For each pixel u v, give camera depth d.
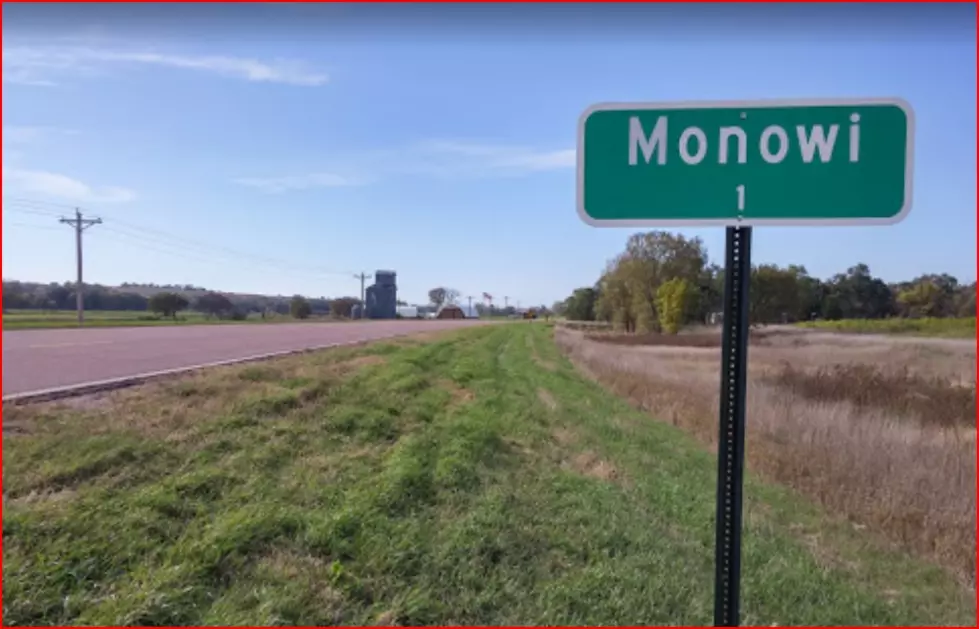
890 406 11.02
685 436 9.29
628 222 1.81
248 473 5.04
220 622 2.90
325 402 8.45
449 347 24.22
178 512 4.10
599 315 59.34
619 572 3.66
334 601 3.14
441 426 7.63
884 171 1.73
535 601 3.34
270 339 24.09
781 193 1.76
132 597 2.99
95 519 3.82
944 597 3.70
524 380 14.98
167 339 22.00
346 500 4.50
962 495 5.91
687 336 38.41
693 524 4.77
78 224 38.28
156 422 6.42
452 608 3.23
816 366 16.91
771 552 4.21
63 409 6.94
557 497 5.18
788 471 6.71
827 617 3.32
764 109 1.76
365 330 40.34
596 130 1.82
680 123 1.79
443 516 4.48
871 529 5.05
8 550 3.35
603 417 10.29
